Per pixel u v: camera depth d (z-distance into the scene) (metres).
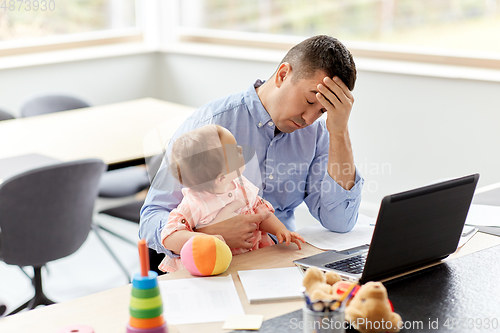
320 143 1.63
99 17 4.06
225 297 1.12
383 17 3.19
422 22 3.06
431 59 3.04
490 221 1.56
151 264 1.80
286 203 1.67
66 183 1.99
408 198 1.10
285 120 1.48
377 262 1.14
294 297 1.11
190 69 3.97
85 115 3.01
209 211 1.33
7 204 1.90
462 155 2.81
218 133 1.25
